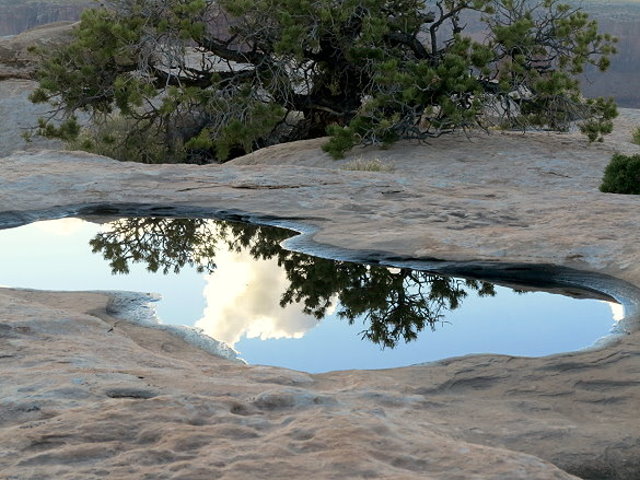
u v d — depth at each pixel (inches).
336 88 946.1
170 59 858.8
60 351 228.2
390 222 449.4
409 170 693.3
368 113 792.3
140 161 967.6
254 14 882.1
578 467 166.6
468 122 797.9
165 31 863.7
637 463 168.9
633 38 3786.9
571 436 178.4
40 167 581.3
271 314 311.9
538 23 863.1
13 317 259.3
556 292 338.6
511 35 795.4
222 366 225.5
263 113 856.9
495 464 145.3
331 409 175.9
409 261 382.6
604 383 218.8
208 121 1031.6
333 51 918.4
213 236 443.2
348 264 383.9
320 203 493.0
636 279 335.0
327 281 359.6
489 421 186.5
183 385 194.1
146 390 187.5
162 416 165.9
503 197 511.8
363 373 224.8
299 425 161.5
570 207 463.5
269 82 890.1
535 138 829.2
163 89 948.6
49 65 929.5
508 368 229.8
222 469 142.5
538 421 187.0
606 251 369.7
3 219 471.8
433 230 424.5
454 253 383.6
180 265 386.9
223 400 177.0
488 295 336.2
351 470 141.2
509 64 822.5
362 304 327.6
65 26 1321.4
